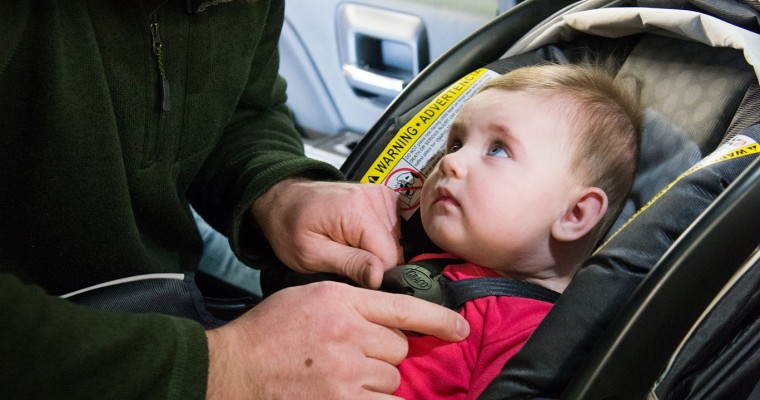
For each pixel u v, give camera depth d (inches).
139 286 40.1
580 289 32.8
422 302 33.3
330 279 40.4
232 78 44.8
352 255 38.5
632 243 33.5
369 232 39.3
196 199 49.9
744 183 30.3
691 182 34.7
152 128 41.0
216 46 42.5
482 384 34.0
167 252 47.0
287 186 43.4
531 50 48.8
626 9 44.3
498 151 39.3
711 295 30.8
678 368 34.9
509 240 38.3
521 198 38.1
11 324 26.8
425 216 40.3
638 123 41.4
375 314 32.6
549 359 31.3
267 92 51.8
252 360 31.1
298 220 40.4
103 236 40.4
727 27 39.8
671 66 43.8
